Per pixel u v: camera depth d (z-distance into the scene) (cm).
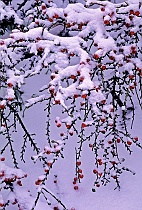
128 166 387
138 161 391
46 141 433
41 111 478
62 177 390
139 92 469
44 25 271
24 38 257
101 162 300
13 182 340
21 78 267
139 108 448
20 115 473
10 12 369
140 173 378
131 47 256
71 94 242
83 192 371
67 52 263
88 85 233
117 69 277
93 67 252
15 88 328
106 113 263
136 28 264
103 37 256
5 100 263
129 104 453
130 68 261
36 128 455
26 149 430
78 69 242
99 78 301
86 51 268
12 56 306
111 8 241
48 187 380
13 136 451
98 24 256
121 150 404
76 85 244
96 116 265
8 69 277
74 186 371
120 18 266
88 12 257
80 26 258
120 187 367
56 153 277
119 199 357
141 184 367
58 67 255
